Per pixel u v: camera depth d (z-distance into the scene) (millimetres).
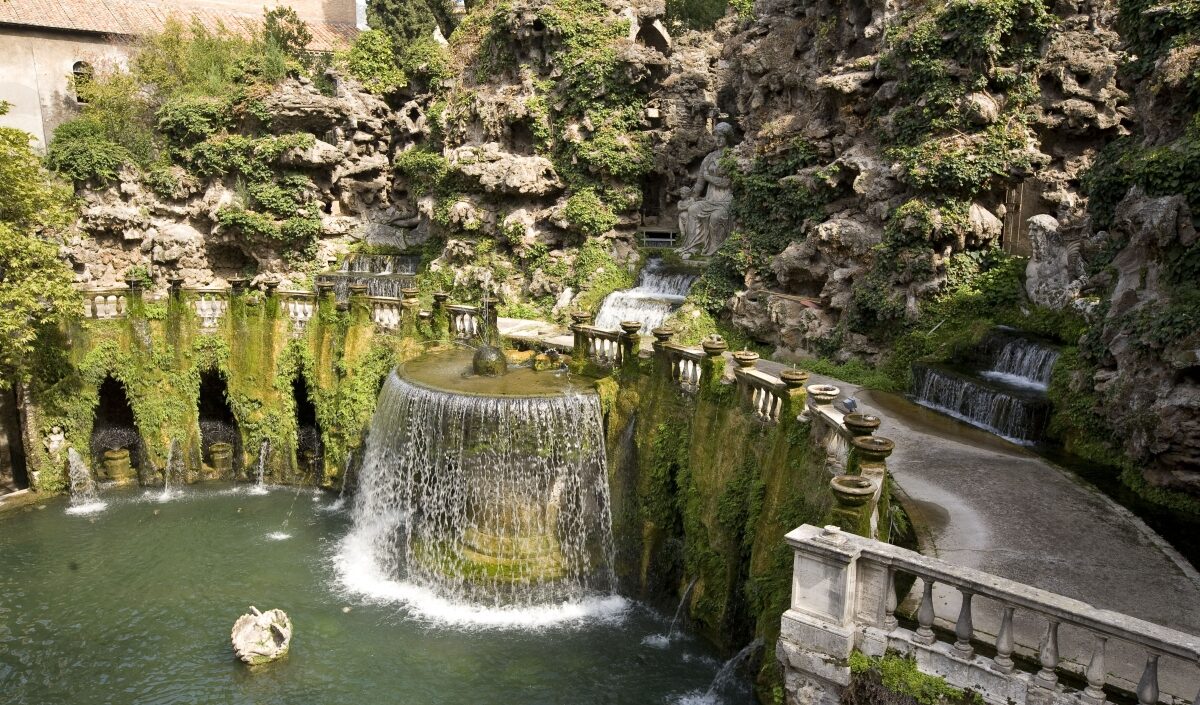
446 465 20609
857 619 10672
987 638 10258
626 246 33938
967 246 23859
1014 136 23547
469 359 24641
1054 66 24172
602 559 21109
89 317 27734
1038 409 18750
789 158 28219
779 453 16047
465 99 37594
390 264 39219
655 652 18172
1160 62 18656
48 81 43031
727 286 28922
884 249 24250
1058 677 9328
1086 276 21750
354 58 42125
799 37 29234
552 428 20109
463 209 35531
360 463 26578
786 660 11031
